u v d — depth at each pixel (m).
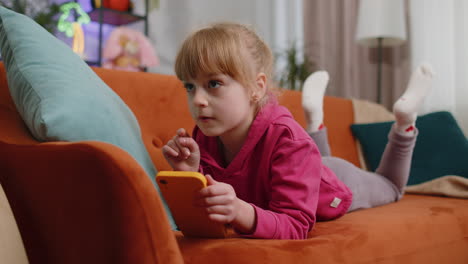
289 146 0.80
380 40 2.46
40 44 0.84
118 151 0.56
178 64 0.80
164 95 1.30
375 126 1.83
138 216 0.54
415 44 2.46
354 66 2.83
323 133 1.33
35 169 0.66
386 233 0.83
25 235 0.71
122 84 1.21
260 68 0.85
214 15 3.15
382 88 2.72
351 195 1.04
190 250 0.65
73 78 0.82
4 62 0.86
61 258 0.64
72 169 0.59
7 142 0.72
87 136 0.75
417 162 1.66
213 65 0.75
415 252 0.87
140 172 0.56
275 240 0.69
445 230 0.97
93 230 0.58
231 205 0.65
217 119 0.76
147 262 0.54
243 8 3.28
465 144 1.59
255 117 0.86
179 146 0.81
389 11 2.35
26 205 0.69
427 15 2.40
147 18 2.77
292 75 2.68
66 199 0.61
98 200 0.56
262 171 0.84
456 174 1.55
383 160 1.37
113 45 2.56
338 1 2.95
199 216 0.66
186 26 3.04
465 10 2.24
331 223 0.93
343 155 1.81
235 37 0.80
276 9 3.38
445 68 2.31
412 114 1.27
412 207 1.17
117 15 2.67
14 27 0.85
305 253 0.66
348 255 0.72
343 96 2.91
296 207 0.76
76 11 2.67
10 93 0.86
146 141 1.19
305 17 3.11
